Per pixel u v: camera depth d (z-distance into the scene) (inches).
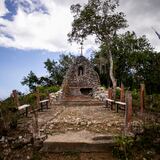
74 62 1080.8
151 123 417.7
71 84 1064.2
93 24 1248.2
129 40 2009.1
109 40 1290.6
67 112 677.9
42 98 898.1
